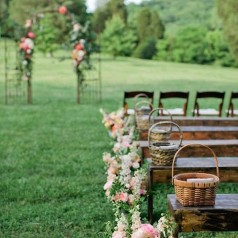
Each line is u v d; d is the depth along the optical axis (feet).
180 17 215.51
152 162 16.58
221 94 37.22
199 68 127.03
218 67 133.80
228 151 20.21
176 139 23.66
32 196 20.65
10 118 45.21
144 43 152.56
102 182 22.80
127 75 103.76
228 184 22.36
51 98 64.28
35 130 38.52
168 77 101.91
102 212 18.48
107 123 29.45
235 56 128.26
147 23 158.30
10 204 19.81
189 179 12.76
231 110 38.09
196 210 12.33
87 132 37.35
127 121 29.32
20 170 25.49
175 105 58.54
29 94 57.82
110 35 150.51
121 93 72.69
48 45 139.64
